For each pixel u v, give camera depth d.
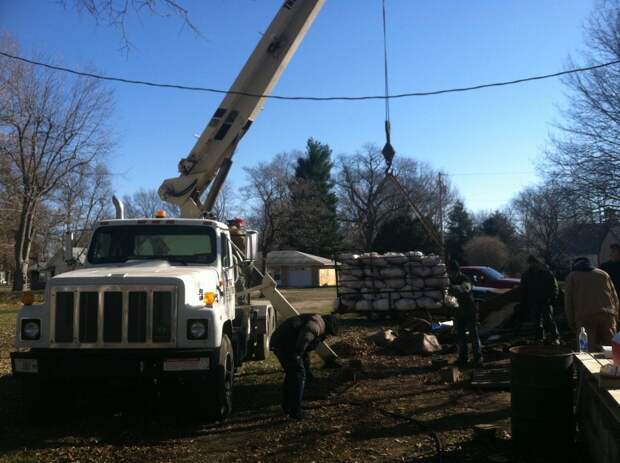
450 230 66.25
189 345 6.22
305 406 7.16
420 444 5.56
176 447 5.74
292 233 59.97
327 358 9.70
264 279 9.30
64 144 34.53
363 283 15.52
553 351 5.33
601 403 4.41
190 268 7.11
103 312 6.23
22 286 35.03
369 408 6.93
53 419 6.66
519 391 5.22
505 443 5.38
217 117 10.55
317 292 41.62
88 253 7.74
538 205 53.19
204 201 10.65
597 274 7.87
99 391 7.87
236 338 7.85
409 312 15.38
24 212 34.72
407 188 64.44
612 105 21.62
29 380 6.21
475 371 8.70
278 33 10.49
